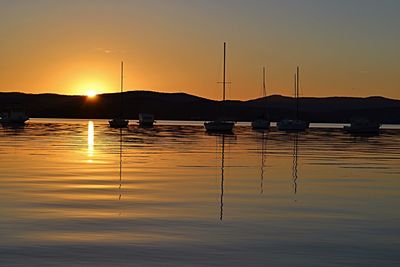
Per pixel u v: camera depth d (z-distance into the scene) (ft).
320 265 52.54
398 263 53.47
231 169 138.51
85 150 200.03
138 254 55.36
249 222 71.41
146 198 90.12
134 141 262.06
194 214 76.54
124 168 137.59
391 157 179.63
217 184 109.09
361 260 54.34
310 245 59.82
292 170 137.28
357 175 126.72
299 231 66.49
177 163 153.38
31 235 62.64
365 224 71.00
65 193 93.97
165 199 89.35
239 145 239.71
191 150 205.46
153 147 219.82
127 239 61.46
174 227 67.92
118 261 52.90
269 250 57.57
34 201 85.25
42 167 137.69
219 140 280.31
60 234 63.31
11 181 109.09
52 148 208.85
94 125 547.49
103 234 63.72
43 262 52.19
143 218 73.20
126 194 94.07
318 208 82.38
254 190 101.14
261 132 396.78
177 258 54.13
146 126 514.68
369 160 167.84
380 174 129.08
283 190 101.50
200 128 472.44
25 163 148.77
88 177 117.39
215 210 79.92
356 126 388.57
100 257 54.19
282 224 70.38
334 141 282.77
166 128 464.65
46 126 488.02
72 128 445.37
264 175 125.59
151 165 146.41
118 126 466.29
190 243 60.03
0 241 59.77
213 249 57.57
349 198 92.48
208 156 179.01
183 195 93.91
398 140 300.61
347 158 175.01
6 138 277.64
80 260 53.01
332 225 70.13
